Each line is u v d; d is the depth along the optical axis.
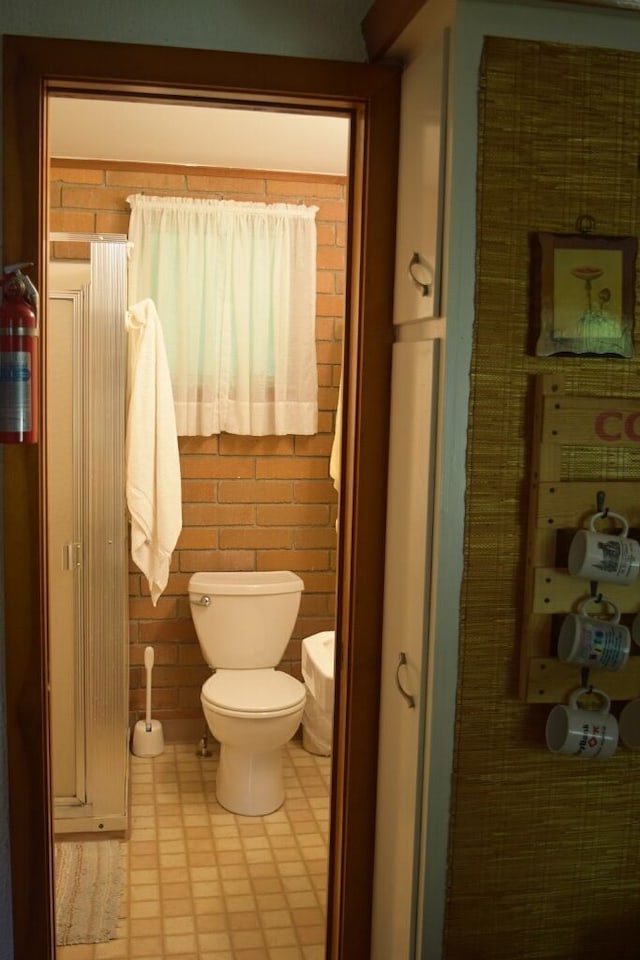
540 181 1.74
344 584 2.23
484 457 1.77
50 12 1.93
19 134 1.91
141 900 2.89
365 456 2.11
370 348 2.08
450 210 1.71
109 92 2.02
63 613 3.13
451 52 1.71
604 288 1.75
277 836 3.34
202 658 4.09
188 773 3.84
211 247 3.86
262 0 1.99
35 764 2.04
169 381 3.53
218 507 4.04
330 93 2.01
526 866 1.88
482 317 1.74
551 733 1.81
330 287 4.04
